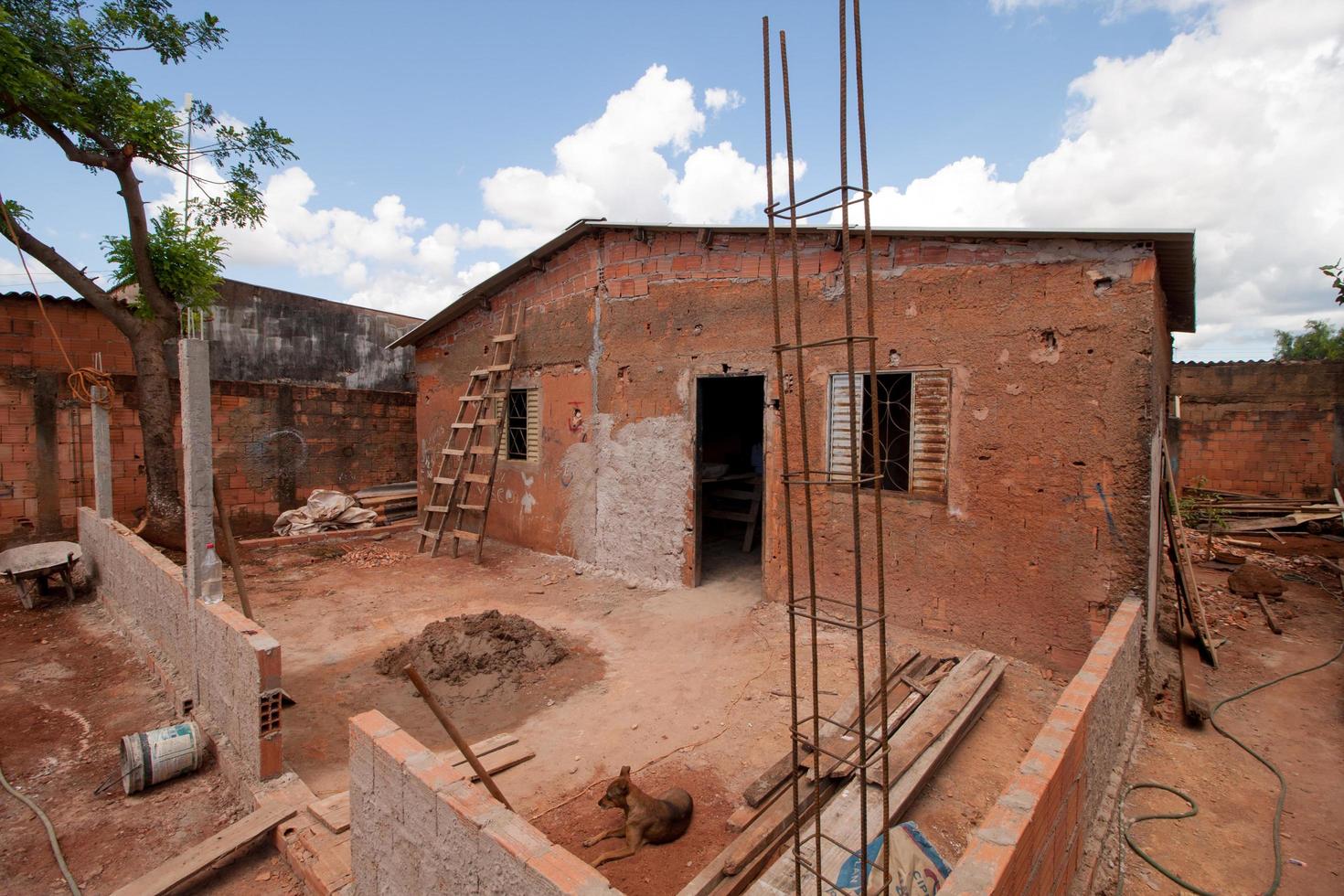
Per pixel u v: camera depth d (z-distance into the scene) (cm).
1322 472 1302
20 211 798
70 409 952
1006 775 375
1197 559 969
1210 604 757
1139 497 463
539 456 906
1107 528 476
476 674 538
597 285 810
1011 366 512
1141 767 411
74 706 527
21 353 922
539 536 905
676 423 733
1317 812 371
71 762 455
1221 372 1506
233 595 763
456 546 932
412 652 573
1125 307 465
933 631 557
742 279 669
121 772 439
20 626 693
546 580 803
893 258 566
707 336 700
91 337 982
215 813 402
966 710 418
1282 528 1162
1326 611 745
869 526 587
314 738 456
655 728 451
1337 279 727
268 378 1562
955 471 542
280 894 329
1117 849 335
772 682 501
